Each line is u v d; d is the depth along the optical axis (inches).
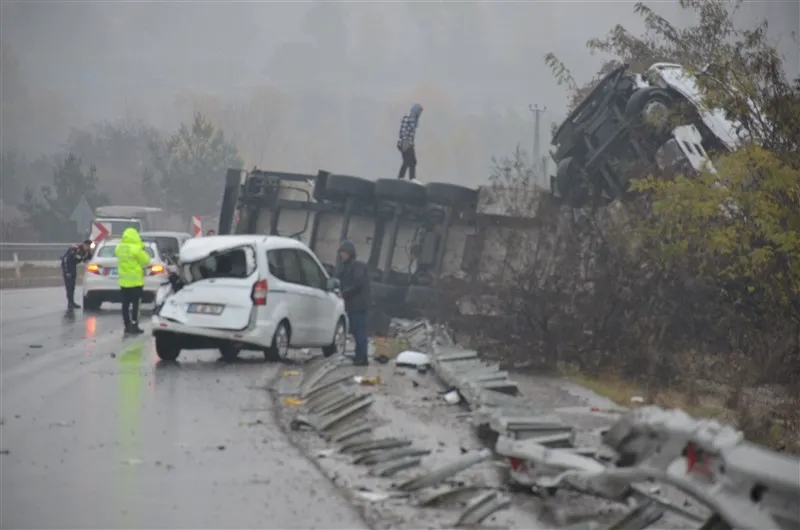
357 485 820.0
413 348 1790.1
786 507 542.3
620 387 1355.8
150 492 788.6
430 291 2015.3
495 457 906.7
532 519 729.6
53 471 850.8
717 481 583.8
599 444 909.8
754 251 1354.6
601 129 1849.2
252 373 1453.0
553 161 1945.1
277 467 876.6
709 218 1422.2
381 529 700.7
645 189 1467.8
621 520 662.5
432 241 2034.9
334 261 2181.3
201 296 1549.0
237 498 774.5
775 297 1378.0
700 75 1489.9
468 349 1558.8
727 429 594.9
